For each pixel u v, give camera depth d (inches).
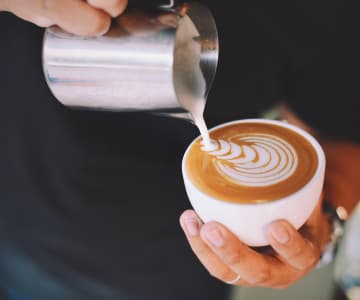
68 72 26.6
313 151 29.0
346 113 41.4
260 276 28.3
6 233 42.4
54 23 25.0
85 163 39.8
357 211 56.7
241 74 41.7
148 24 25.1
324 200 35.7
